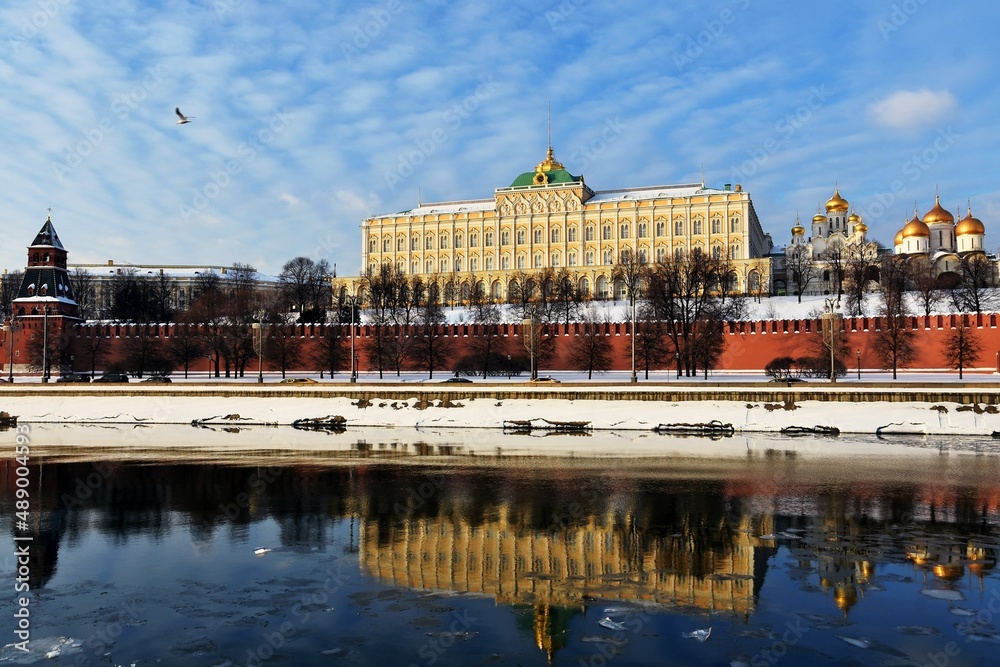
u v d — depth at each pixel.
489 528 28.61
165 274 187.12
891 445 51.78
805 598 20.36
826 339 87.75
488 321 118.69
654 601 20.25
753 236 186.88
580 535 27.41
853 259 135.75
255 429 66.69
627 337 99.88
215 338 104.00
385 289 139.88
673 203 182.62
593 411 65.81
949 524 28.61
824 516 30.11
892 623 18.55
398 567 23.55
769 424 61.31
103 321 134.38
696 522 29.27
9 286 160.00
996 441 53.88
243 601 20.42
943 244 158.25
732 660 16.47
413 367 104.38
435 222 196.75
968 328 87.56
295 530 28.55
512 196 193.12
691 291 119.81
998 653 16.80
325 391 72.75
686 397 64.94
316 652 17.05
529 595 20.78
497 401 68.56
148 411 74.25
